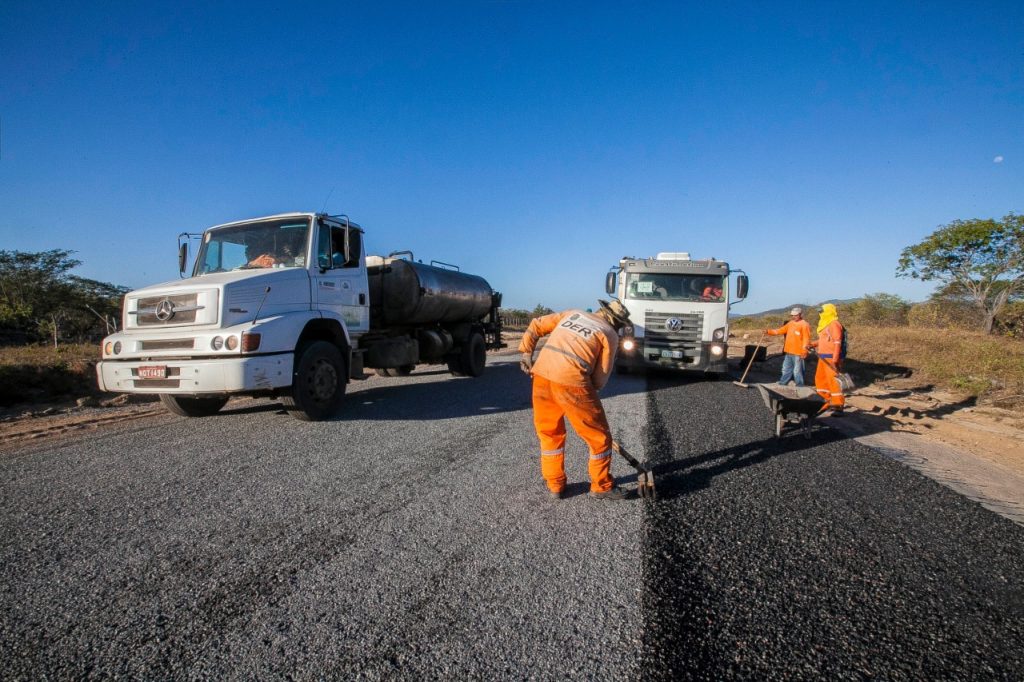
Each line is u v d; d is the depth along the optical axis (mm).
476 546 2818
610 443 3531
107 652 1927
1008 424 6656
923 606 2332
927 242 20750
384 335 8586
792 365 9258
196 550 2744
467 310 10984
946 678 1862
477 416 6406
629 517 3238
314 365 5992
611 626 2109
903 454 5008
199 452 4672
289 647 1960
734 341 24078
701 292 10148
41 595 2307
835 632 2115
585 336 3371
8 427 5684
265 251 6715
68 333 16375
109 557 2660
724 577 2531
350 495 3584
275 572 2520
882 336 17172
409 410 6816
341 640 2000
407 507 3373
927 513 3445
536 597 2316
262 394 5930
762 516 3303
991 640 2096
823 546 2902
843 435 5684
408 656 1909
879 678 1850
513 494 3641
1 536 2898
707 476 4105
